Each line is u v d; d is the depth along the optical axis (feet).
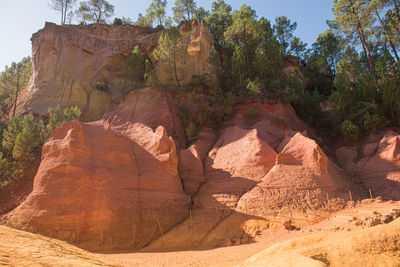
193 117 143.95
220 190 97.96
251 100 142.41
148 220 85.15
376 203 80.94
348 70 177.88
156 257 60.34
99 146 94.43
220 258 52.85
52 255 17.56
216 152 119.65
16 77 228.43
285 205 82.23
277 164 96.02
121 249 74.69
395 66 163.02
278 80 159.22
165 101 143.84
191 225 84.64
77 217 76.89
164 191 95.45
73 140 88.74
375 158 107.04
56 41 216.33
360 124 127.65
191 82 158.20
